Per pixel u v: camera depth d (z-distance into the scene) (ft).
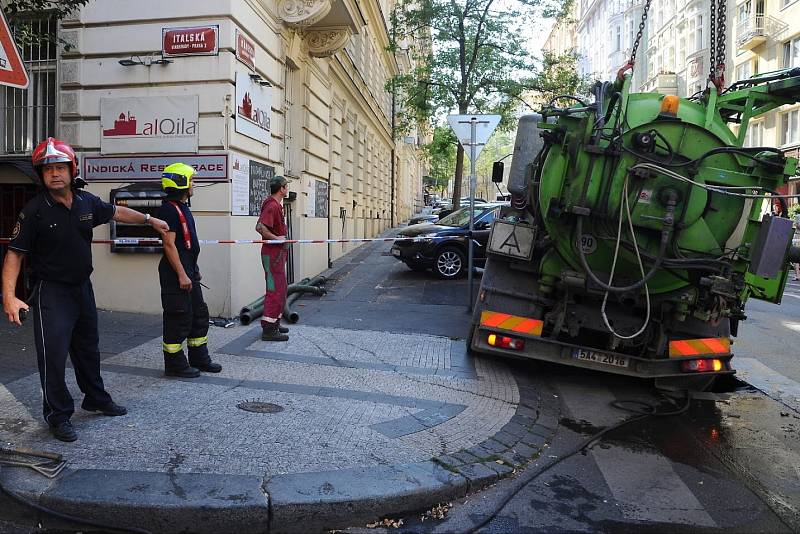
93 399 15.35
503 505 12.92
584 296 21.06
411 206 186.39
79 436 14.10
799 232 36.76
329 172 49.60
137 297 28.76
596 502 13.23
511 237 21.22
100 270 28.91
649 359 20.48
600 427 18.19
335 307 33.09
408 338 26.48
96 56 28.37
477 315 22.61
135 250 28.50
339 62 51.52
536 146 25.08
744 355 28.09
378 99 88.74
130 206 27.99
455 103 70.38
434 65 69.00
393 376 20.79
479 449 15.24
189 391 17.89
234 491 11.90
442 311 32.60
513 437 16.38
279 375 20.15
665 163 17.39
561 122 19.30
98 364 15.34
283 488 12.16
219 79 27.58
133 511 11.28
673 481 14.43
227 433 14.75
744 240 17.53
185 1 27.68
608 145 17.69
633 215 17.54
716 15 18.57
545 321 21.54
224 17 27.50
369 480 12.78
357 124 68.85
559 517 12.51
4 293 13.34
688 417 19.40
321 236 46.34
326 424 15.83
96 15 28.19
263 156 32.19
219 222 27.91
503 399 19.39
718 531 12.10
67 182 13.75
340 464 13.43
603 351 20.79
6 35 11.87
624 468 15.15
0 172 30.01
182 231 19.02
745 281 19.16
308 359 22.33
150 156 28.07
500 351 21.31
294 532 11.66
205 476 12.44
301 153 40.32
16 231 13.53
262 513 11.55
